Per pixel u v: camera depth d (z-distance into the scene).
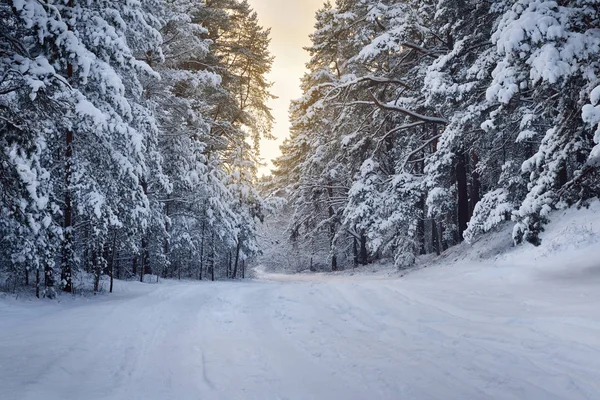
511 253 16.05
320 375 5.00
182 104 21.67
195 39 22.17
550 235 15.07
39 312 9.45
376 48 21.09
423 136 28.02
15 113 7.46
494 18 17.72
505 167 17.61
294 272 50.91
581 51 9.22
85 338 6.82
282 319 9.05
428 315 8.51
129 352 6.11
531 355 5.44
